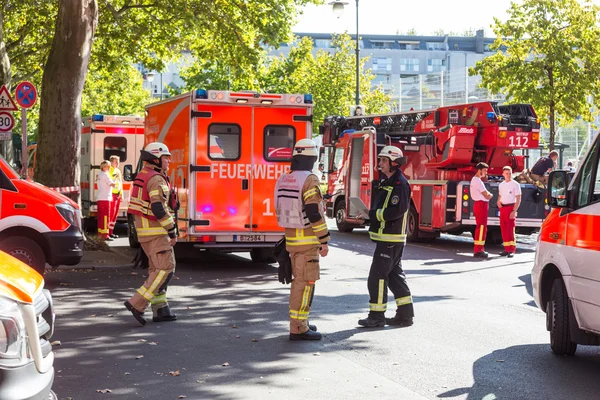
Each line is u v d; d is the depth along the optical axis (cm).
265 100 1373
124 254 1557
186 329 878
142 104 5516
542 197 1877
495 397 626
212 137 1362
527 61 2836
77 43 1559
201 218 1361
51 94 1562
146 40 2647
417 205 1977
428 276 1346
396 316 912
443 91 3941
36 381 415
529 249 1862
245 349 784
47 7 2588
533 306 1049
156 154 902
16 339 404
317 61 4762
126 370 698
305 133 1399
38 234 1123
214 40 2405
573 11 2762
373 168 2098
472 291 1179
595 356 771
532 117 1959
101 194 1842
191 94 1343
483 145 1939
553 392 641
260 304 1043
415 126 2070
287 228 827
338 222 2309
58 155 1563
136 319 919
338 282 1252
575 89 2744
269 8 2266
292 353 769
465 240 2097
